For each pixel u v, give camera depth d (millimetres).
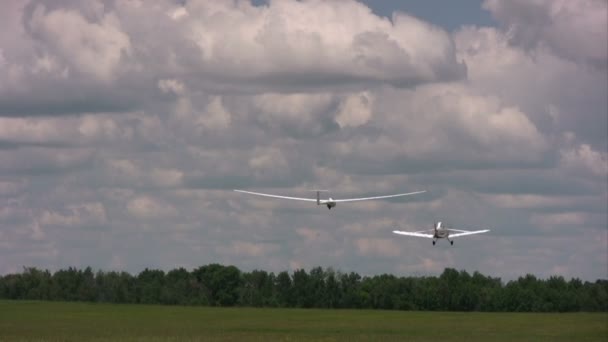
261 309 183500
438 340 96062
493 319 146125
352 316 154750
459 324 130125
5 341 88250
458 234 94250
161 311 163125
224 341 90688
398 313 170875
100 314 148500
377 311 183375
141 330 107562
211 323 126438
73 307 171375
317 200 85500
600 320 141875
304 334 103312
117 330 107062
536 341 96125
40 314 146500
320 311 178000
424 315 161500
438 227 94250
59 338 92500
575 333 110312
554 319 145375
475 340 96812
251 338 95250
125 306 183750
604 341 97188
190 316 146625
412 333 108062
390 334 105625
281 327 118375
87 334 99375
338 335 102375
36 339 91062
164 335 98812
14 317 137375
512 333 110000
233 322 130250
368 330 113562
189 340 91250
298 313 165625
